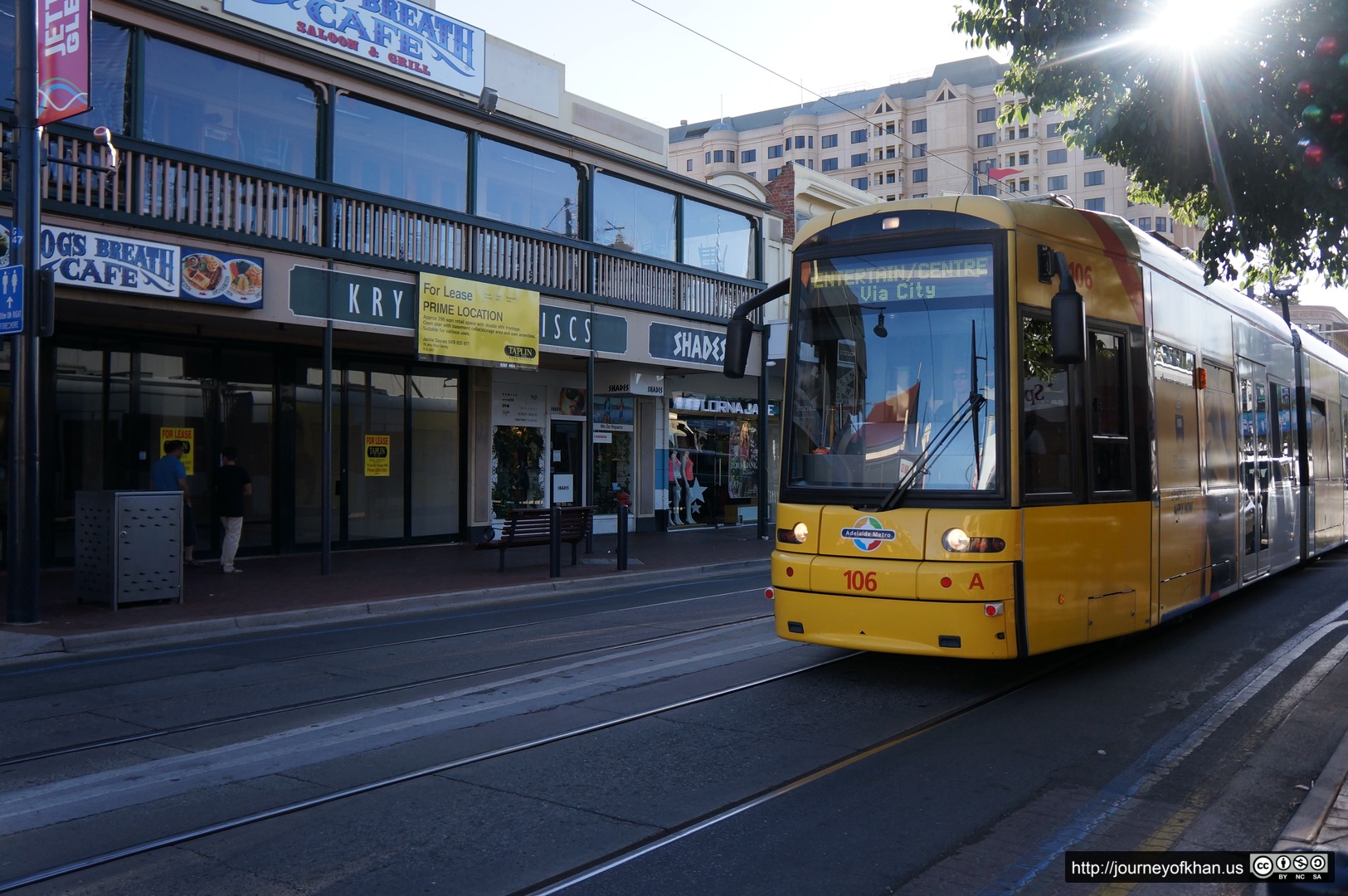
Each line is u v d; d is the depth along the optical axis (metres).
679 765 6.25
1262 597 13.48
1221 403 11.31
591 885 4.53
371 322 15.99
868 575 7.66
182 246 13.71
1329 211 9.06
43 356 15.23
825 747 6.64
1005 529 7.34
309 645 10.38
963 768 6.23
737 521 27.52
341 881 4.55
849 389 8.12
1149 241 9.88
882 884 4.56
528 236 18.55
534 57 20.64
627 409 24.64
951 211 7.94
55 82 10.95
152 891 4.46
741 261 24.39
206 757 6.42
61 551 15.40
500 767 6.19
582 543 21.73
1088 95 10.38
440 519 20.83
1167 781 6.02
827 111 109.69
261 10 15.87
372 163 16.86
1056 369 8.00
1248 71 9.04
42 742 6.79
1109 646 10.02
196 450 16.98
